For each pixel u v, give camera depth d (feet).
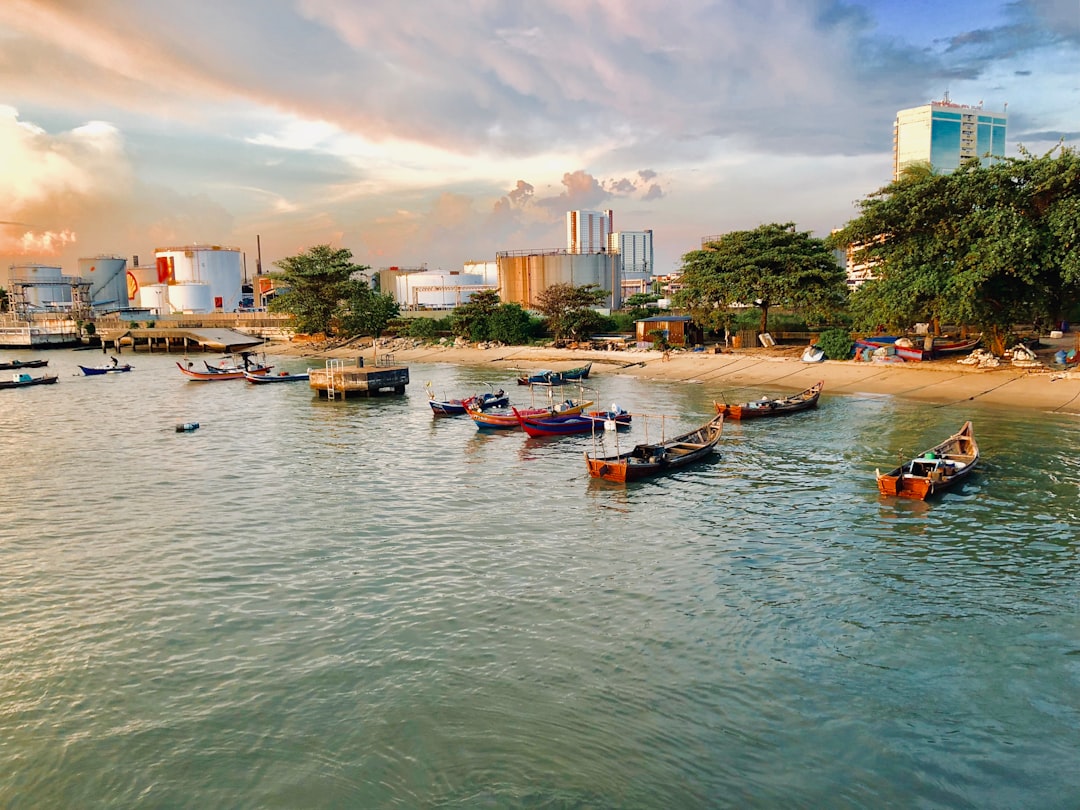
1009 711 62.28
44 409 250.37
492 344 415.85
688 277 345.51
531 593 87.40
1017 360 232.53
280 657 73.67
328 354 458.09
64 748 60.29
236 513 122.83
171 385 319.47
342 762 57.82
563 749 58.49
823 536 104.88
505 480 141.59
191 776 56.75
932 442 161.89
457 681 68.39
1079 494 120.88
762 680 67.62
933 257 236.02
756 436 174.19
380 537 108.88
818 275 298.56
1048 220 211.41
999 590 85.56
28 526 116.98
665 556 98.73
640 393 254.68
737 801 52.54
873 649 72.69
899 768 55.52
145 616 83.41
